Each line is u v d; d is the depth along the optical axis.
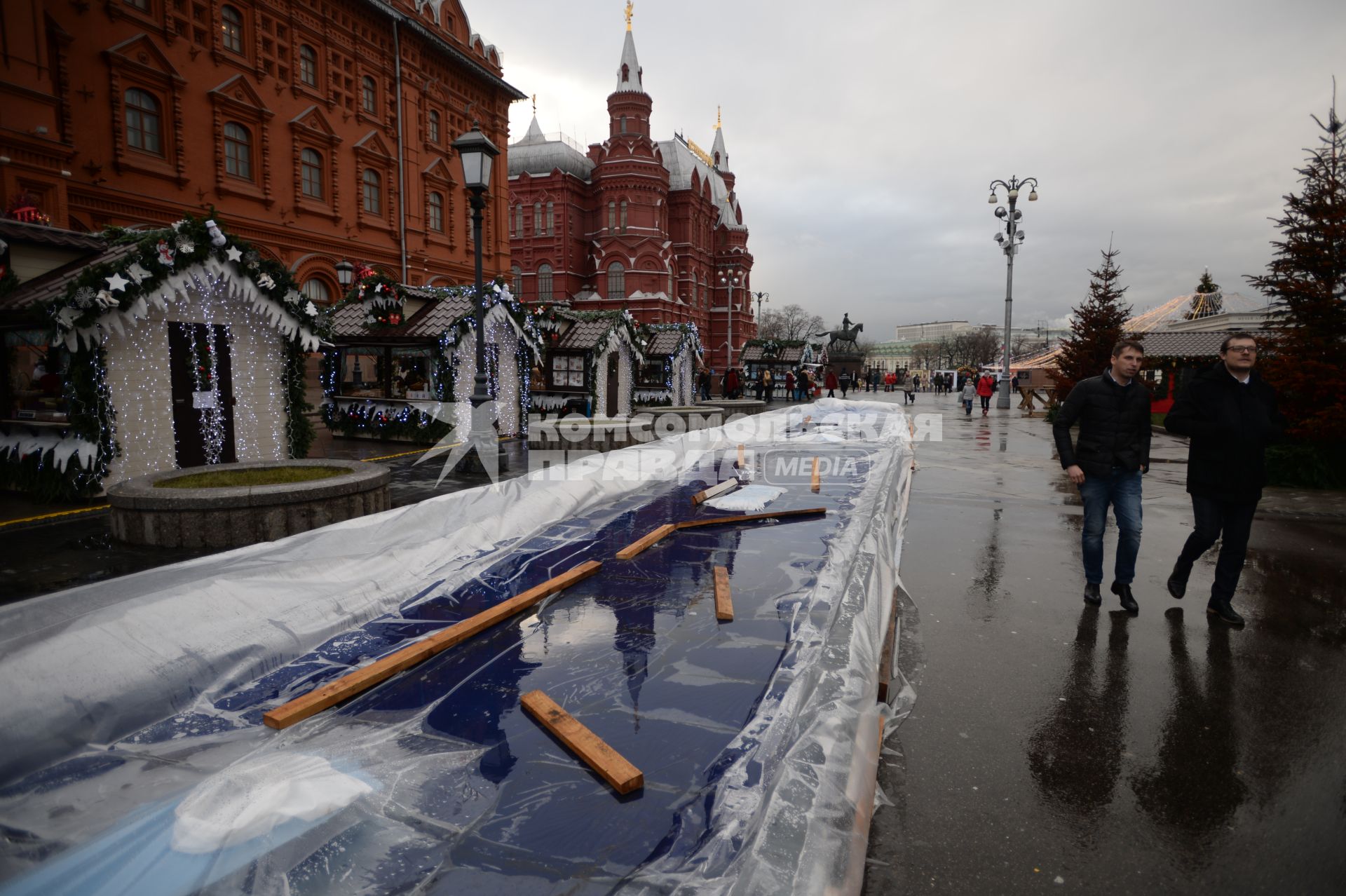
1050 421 24.00
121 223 19.59
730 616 4.22
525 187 62.78
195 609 3.73
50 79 17.53
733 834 2.25
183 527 6.08
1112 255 24.64
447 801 2.49
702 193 72.50
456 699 3.30
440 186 31.92
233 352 9.70
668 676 3.49
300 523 6.43
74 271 8.90
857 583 4.49
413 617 4.41
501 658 3.75
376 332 14.86
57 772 2.75
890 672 3.79
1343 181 11.84
